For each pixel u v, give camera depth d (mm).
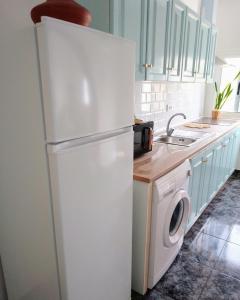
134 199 1430
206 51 2719
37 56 750
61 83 777
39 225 993
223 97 3668
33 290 1185
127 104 1111
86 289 1064
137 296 1609
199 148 1997
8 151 1010
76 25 791
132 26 1438
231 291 1657
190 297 1609
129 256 1364
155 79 1792
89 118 908
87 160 933
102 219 1075
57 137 801
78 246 972
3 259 1314
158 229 1488
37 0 1162
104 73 938
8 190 1097
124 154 1144
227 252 2047
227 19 3375
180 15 1965
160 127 2717
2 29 844
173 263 1911
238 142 3697
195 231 2352
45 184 890
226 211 2752
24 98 846
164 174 1487
